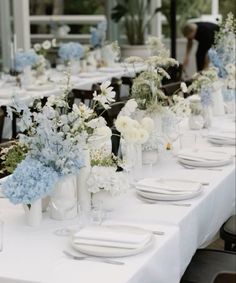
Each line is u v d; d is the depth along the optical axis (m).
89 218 2.25
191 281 2.49
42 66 6.74
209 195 2.69
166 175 2.99
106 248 2.00
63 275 1.86
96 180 2.37
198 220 2.56
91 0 9.95
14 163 2.40
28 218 2.28
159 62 3.22
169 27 10.62
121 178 2.44
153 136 2.95
